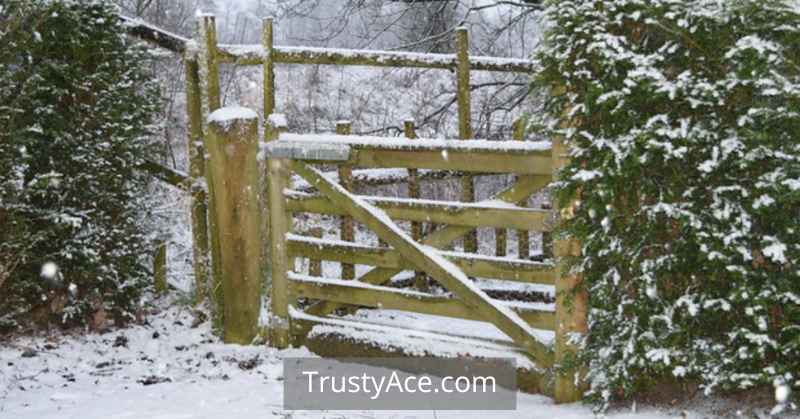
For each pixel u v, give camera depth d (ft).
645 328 15.92
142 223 24.21
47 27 21.77
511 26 42.06
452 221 18.98
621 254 15.96
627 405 16.46
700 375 15.49
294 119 43.55
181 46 23.75
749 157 14.57
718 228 15.12
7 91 20.59
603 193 15.75
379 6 43.75
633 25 15.93
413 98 45.32
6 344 21.35
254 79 46.50
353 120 43.86
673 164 15.46
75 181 22.24
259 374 19.44
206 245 23.81
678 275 15.75
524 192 18.42
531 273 17.97
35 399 17.17
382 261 20.02
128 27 24.12
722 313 15.33
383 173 22.89
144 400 17.07
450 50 42.14
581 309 16.93
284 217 21.35
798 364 14.82
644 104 15.70
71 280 22.53
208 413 16.08
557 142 16.94
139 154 23.63
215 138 21.34
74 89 22.49
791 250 14.71
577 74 16.06
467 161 18.67
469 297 18.58
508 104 41.45
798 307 14.69
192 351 21.47
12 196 20.80
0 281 20.36
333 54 23.29
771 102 14.85
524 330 17.95
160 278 25.95
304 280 21.27
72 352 21.13
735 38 15.07
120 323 23.52
